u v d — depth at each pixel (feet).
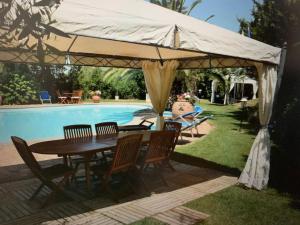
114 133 19.69
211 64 23.06
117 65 25.55
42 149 14.26
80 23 8.98
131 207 14.33
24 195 15.23
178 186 17.66
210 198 15.80
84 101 78.43
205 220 13.16
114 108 69.67
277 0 39.68
